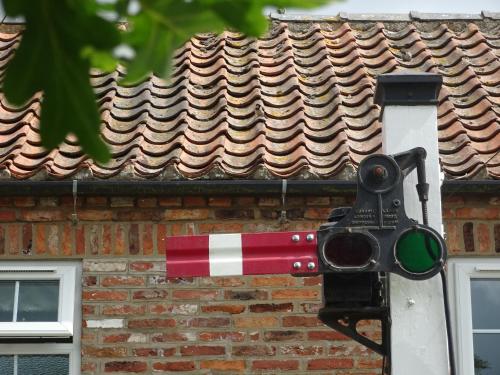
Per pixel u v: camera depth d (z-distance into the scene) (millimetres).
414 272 12938
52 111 4777
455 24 26078
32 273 19203
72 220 19312
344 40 25219
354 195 19438
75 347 19031
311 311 19203
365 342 13742
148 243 19344
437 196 13633
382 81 13906
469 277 19375
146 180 19000
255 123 20953
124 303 19141
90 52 4723
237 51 24562
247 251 13344
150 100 21844
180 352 19016
